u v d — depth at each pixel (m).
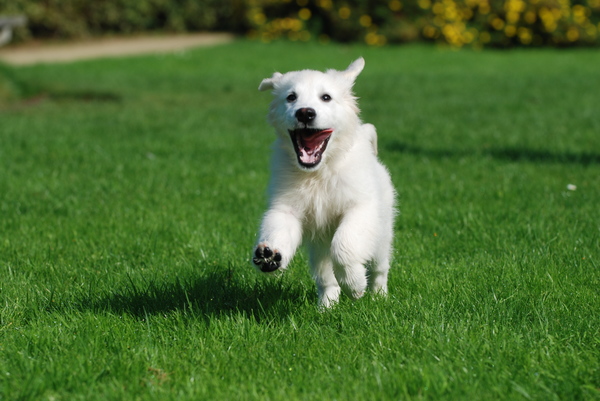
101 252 5.79
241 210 7.18
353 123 4.67
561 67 21.39
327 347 3.93
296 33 26.75
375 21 26.36
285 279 5.19
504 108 14.16
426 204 7.23
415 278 5.05
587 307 4.39
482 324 4.15
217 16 29.67
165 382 3.59
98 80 18.55
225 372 3.66
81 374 3.60
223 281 5.06
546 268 5.05
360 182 4.48
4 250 5.86
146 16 28.16
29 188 7.98
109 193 7.85
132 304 4.64
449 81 18.50
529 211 6.79
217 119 13.32
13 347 3.93
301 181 4.56
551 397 3.33
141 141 10.94
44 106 15.11
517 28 26.38
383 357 3.78
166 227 6.47
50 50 24.89
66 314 4.41
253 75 19.66
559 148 10.17
